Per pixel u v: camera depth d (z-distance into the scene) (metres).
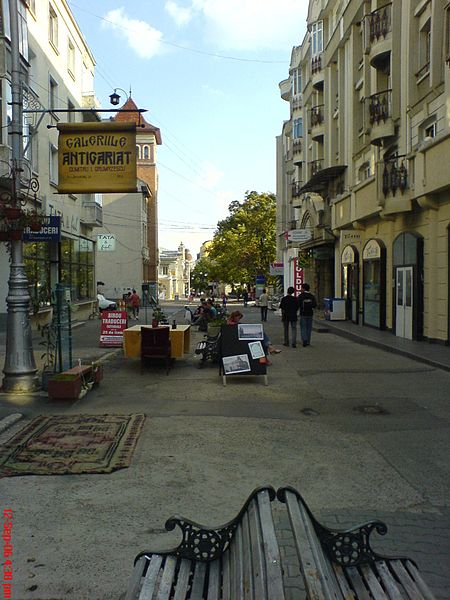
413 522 4.49
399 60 18.91
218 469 5.70
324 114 31.86
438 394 9.49
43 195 21.72
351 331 20.22
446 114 14.85
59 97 24.31
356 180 25.25
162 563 3.02
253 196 60.06
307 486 5.27
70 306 10.03
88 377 9.95
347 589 2.83
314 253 34.66
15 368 9.20
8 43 14.98
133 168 10.96
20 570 3.71
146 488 5.17
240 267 59.97
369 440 6.77
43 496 4.95
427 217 16.11
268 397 9.28
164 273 130.25
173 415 7.97
